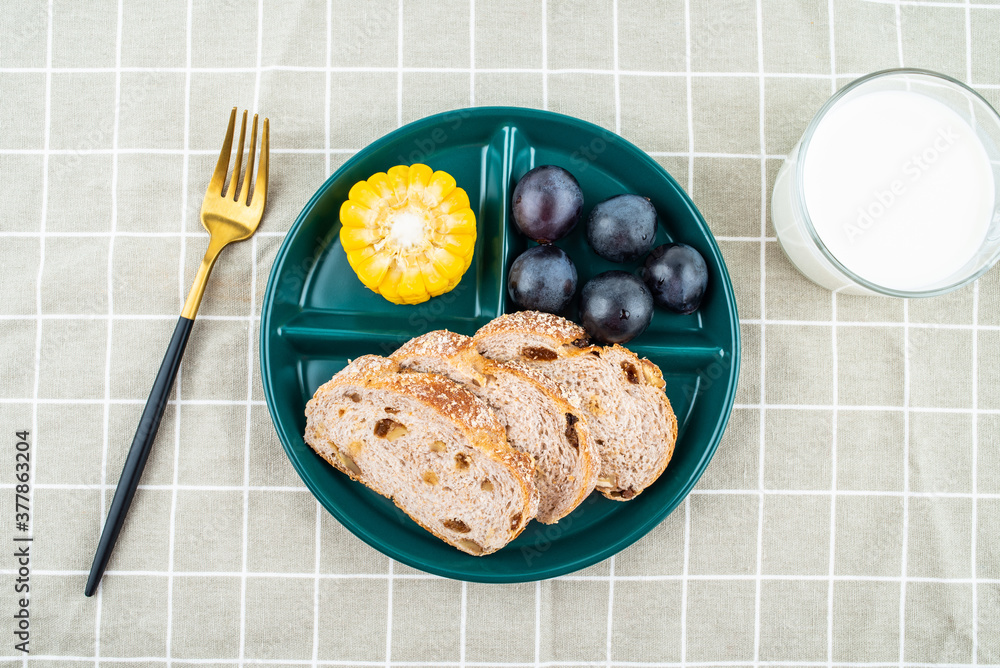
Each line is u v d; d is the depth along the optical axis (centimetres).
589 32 48
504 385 44
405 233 45
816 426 48
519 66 48
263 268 48
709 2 48
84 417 48
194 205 48
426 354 44
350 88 48
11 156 48
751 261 48
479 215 47
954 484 48
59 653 47
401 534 46
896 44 48
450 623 48
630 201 44
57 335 48
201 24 48
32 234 48
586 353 44
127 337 48
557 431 44
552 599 48
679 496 44
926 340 48
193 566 47
